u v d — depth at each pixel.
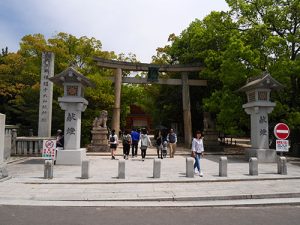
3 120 12.05
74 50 29.23
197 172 13.66
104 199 8.88
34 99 28.41
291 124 20.05
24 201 8.61
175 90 35.59
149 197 9.05
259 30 20.89
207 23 27.23
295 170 14.61
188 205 8.44
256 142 18.31
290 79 20.81
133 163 17.30
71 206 8.21
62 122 27.33
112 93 30.67
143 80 29.95
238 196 9.29
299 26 21.89
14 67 30.38
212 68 25.98
